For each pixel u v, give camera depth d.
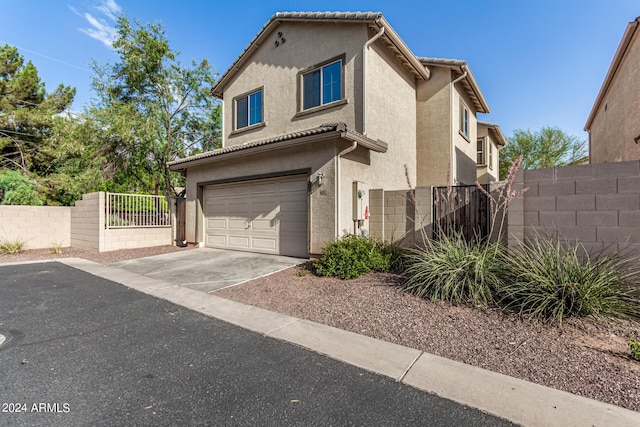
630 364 3.20
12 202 13.83
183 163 11.89
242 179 10.59
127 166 17.75
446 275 5.34
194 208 12.45
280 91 11.23
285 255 9.65
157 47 17.61
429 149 12.25
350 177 8.68
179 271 8.19
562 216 5.38
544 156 24.70
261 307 5.34
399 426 2.39
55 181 17.67
